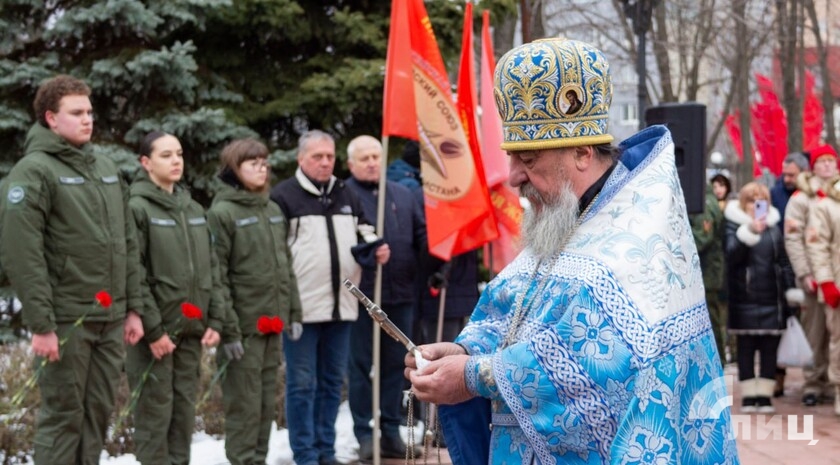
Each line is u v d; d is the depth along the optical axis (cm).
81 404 530
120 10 948
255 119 1094
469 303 770
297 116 1134
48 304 508
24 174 509
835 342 877
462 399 281
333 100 1074
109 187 542
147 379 596
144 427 597
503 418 288
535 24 2133
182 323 601
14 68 968
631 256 264
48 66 993
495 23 1193
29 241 504
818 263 875
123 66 982
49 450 523
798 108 2555
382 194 663
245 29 1073
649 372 258
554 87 275
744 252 909
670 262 266
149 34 977
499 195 773
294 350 670
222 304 628
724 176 1220
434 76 662
